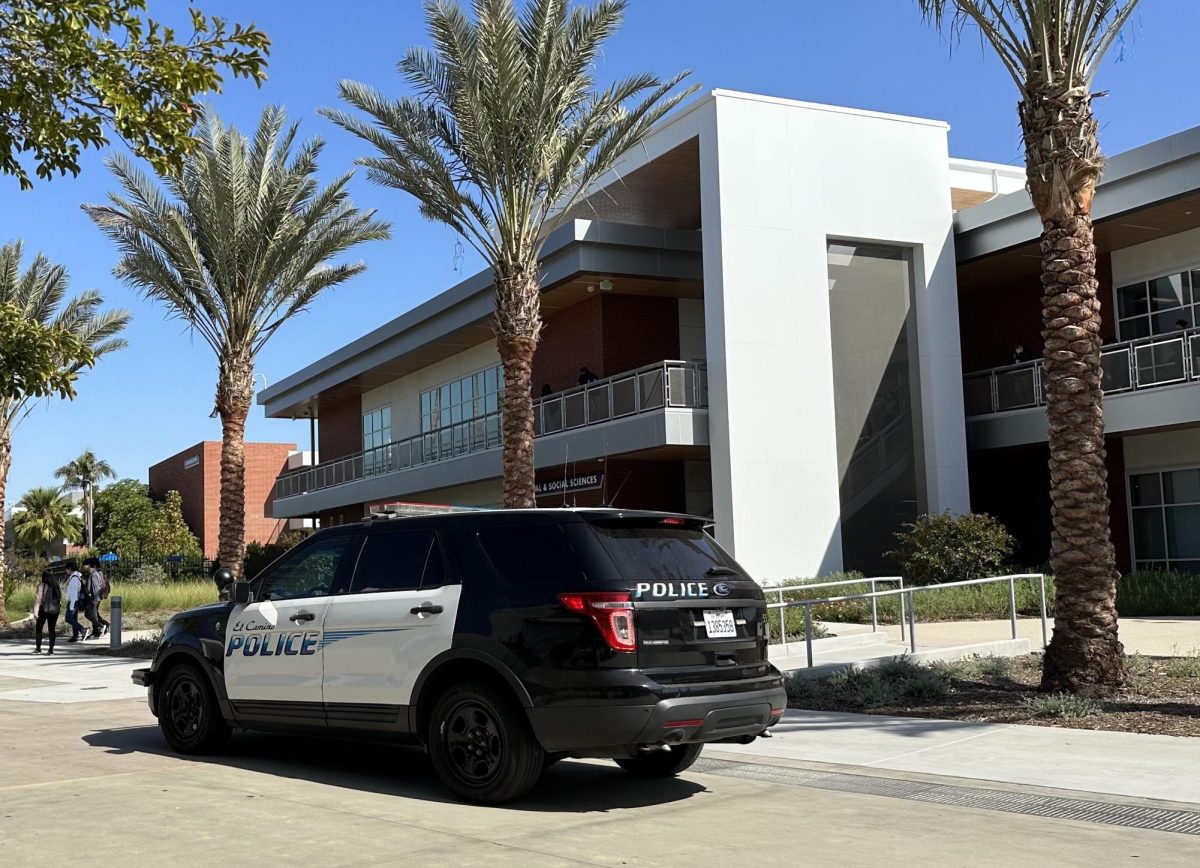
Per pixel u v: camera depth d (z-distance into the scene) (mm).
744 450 23953
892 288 26453
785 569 24016
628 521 7586
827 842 6316
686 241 27531
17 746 10023
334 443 49188
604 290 28859
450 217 19062
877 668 13367
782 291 24734
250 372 24672
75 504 84812
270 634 8734
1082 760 8531
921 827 6676
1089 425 11609
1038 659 14438
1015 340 29859
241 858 5934
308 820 6875
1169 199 22500
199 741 9305
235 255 23734
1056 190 11859
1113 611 11516
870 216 25922
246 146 24016
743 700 7371
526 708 7113
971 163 32594
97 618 27234
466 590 7633
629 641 7020
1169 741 9141
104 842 6289
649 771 8367
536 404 29531
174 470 69750
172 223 22703
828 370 25000
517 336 18609
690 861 5895
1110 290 27078
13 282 29797
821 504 24516
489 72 17719
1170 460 25297
